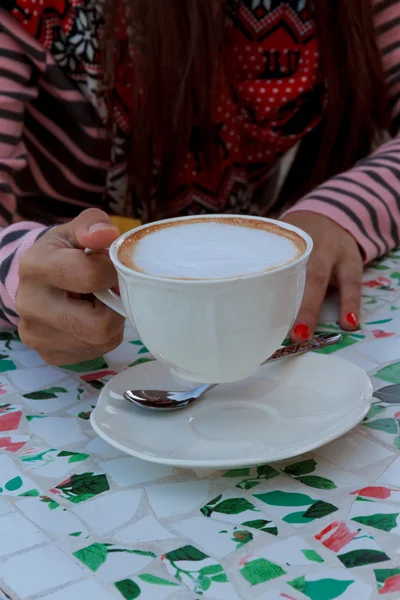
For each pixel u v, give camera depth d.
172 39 1.09
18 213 1.25
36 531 0.45
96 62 1.15
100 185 1.29
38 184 1.27
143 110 1.15
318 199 0.95
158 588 0.39
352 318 0.75
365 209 0.93
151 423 0.54
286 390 0.58
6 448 0.56
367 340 0.72
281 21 1.21
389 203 0.96
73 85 1.16
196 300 0.46
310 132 1.30
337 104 1.25
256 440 0.50
